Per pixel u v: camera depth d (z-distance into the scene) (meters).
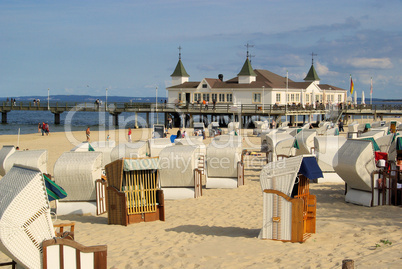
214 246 9.20
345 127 57.25
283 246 8.95
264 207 9.52
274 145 21.09
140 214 11.78
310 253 8.38
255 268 7.72
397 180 12.95
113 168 11.77
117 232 10.87
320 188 15.61
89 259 6.93
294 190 10.02
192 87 61.97
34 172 6.86
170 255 8.71
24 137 45.34
